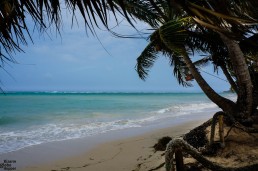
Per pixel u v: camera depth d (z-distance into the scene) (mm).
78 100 48281
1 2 1114
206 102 39781
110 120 16578
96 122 15570
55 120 17219
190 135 6941
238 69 7027
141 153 7191
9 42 1121
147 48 9023
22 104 35875
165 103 37594
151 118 17328
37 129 13117
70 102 41125
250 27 1114
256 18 1089
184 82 10047
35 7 1104
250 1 1072
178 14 1213
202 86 8289
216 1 1098
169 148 2301
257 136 5969
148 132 11109
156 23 2357
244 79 7027
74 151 7977
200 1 1126
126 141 9211
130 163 6238
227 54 8953
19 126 14500
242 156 4961
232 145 5578
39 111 24875
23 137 10648
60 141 9633
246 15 1105
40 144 9109
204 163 2480
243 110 7070
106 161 6617
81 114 21375
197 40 8281
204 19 1114
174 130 11172
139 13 1734
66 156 7387
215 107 27625
